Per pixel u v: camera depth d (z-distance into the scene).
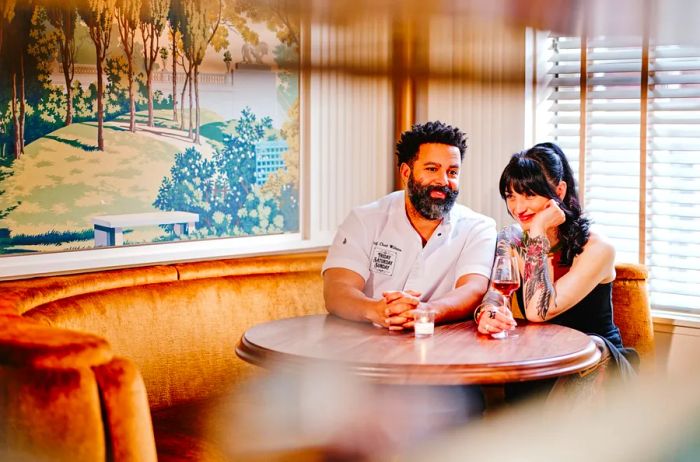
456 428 2.24
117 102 2.48
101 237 2.48
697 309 2.89
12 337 1.45
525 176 2.22
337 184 3.11
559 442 2.07
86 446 1.35
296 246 2.99
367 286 2.42
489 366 1.63
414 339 1.89
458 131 2.32
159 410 2.30
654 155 2.91
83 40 2.38
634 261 2.94
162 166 2.61
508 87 2.98
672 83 2.83
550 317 2.17
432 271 2.38
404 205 2.42
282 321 2.14
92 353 1.37
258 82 2.86
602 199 2.97
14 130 2.27
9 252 2.29
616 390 2.14
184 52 2.63
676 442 1.98
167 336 2.37
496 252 2.38
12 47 2.23
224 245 2.81
